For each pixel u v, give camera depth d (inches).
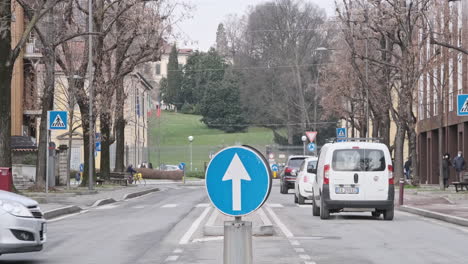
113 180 2351.1
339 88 2721.5
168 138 5856.3
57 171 2292.1
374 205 962.1
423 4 1817.2
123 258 590.6
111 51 2102.6
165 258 588.1
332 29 2849.4
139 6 1947.6
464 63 2079.2
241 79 4530.0
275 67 4234.7
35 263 565.9
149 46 1977.1
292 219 991.6
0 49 1309.1
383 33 1996.8
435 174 2618.1
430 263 552.4
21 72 2493.8
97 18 1971.0
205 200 1574.8
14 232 547.2
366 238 738.2
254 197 321.4
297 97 4190.5
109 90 2021.4
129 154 3880.4
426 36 1850.4
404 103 1952.5
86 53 1951.3
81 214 1126.4
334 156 974.4
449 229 842.2
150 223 930.7
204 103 5949.8
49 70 1612.9
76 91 1884.8
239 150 322.7
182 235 773.3
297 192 1401.3
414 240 718.5
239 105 5880.9
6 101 1312.7
